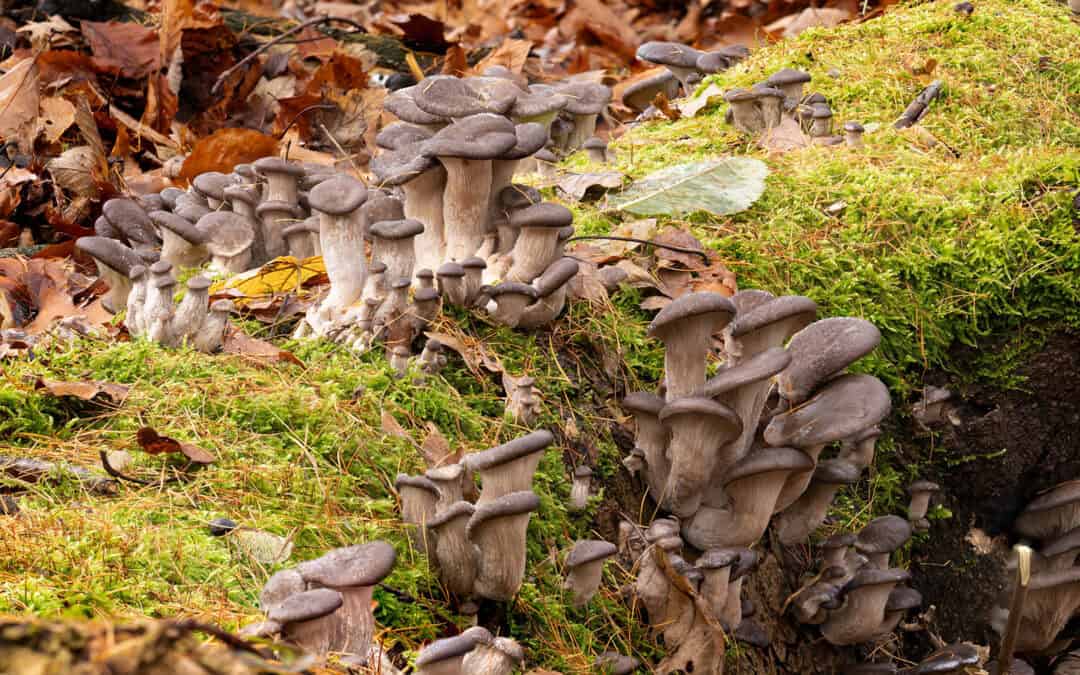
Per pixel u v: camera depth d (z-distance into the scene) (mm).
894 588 1628
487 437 1579
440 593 1483
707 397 1530
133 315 1602
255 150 1979
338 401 1558
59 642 944
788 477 1562
